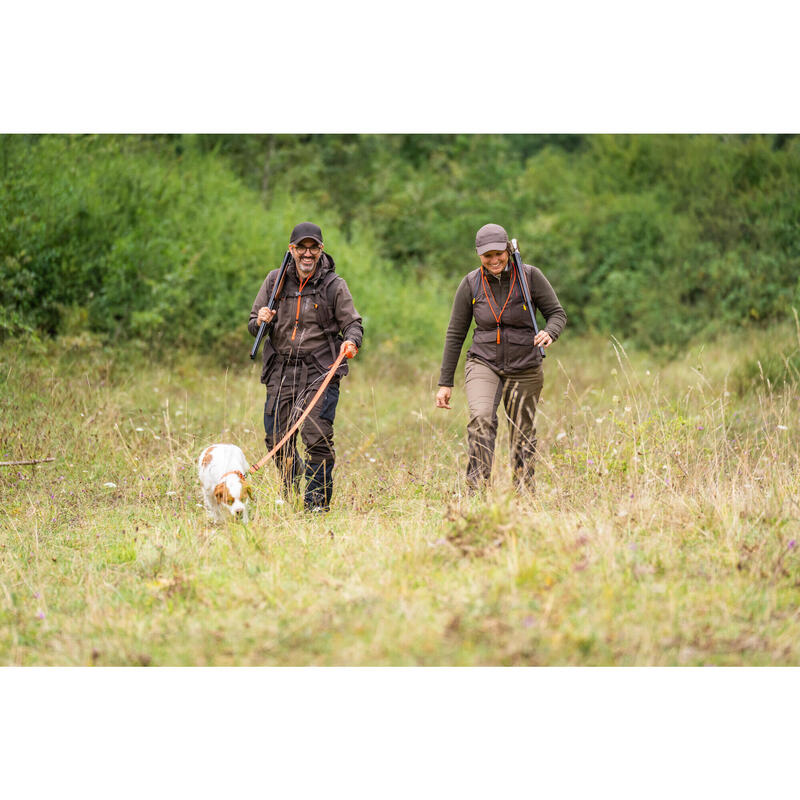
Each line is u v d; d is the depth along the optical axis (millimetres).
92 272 15531
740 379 14242
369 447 10664
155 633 5230
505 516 6266
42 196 15336
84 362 13680
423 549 6070
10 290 14242
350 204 26375
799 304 19766
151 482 9047
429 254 26625
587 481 7594
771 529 6367
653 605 5145
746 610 5164
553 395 14094
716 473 7535
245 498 7254
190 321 16281
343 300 8125
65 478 9156
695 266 23016
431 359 18484
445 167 29547
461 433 11688
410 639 4832
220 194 19922
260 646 4934
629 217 25609
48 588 6180
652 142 27891
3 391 11500
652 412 9523
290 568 6109
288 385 8125
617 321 23484
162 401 12602
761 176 24672
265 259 18109
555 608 5059
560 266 25109
